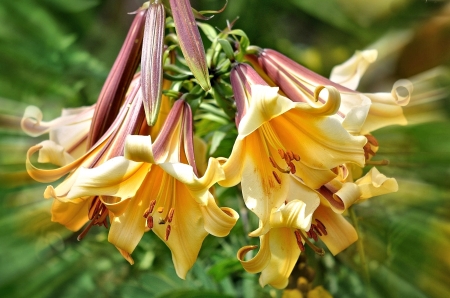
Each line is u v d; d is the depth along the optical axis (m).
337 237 0.77
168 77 0.81
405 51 1.08
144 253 0.95
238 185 0.91
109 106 0.80
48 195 0.70
